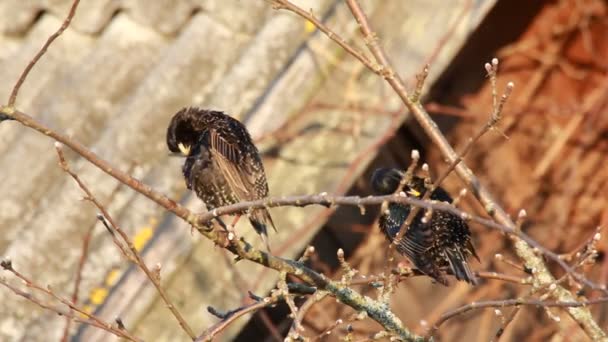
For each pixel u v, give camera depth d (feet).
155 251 33.42
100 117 40.40
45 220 36.22
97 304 34.17
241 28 40.42
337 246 38.96
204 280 33.32
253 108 35.55
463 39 35.86
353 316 23.99
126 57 41.83
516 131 42.96
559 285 26.96
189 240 33.40
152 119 37.76
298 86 35.37
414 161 21.02
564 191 42.83
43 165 39.47
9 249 36.04
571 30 43.01
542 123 43.01
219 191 30.53
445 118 41.70
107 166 22.24
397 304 41.16
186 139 31.09
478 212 41.37
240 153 30.07
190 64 39.14
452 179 40.81
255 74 36.70
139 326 32.71
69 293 34.63
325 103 35.22
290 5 28.60
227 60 39.34
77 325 33.58
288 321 38.11
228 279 33.45
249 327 37.70
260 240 34.06
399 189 21.22
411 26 36.17
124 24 42.98
